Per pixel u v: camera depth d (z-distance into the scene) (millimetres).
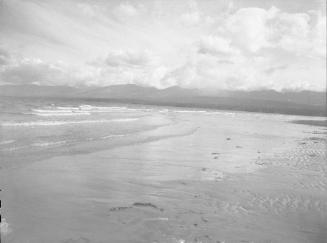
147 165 14711
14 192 9820
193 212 8859
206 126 37375
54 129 24125
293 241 7254
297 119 68562
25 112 38094
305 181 12781
